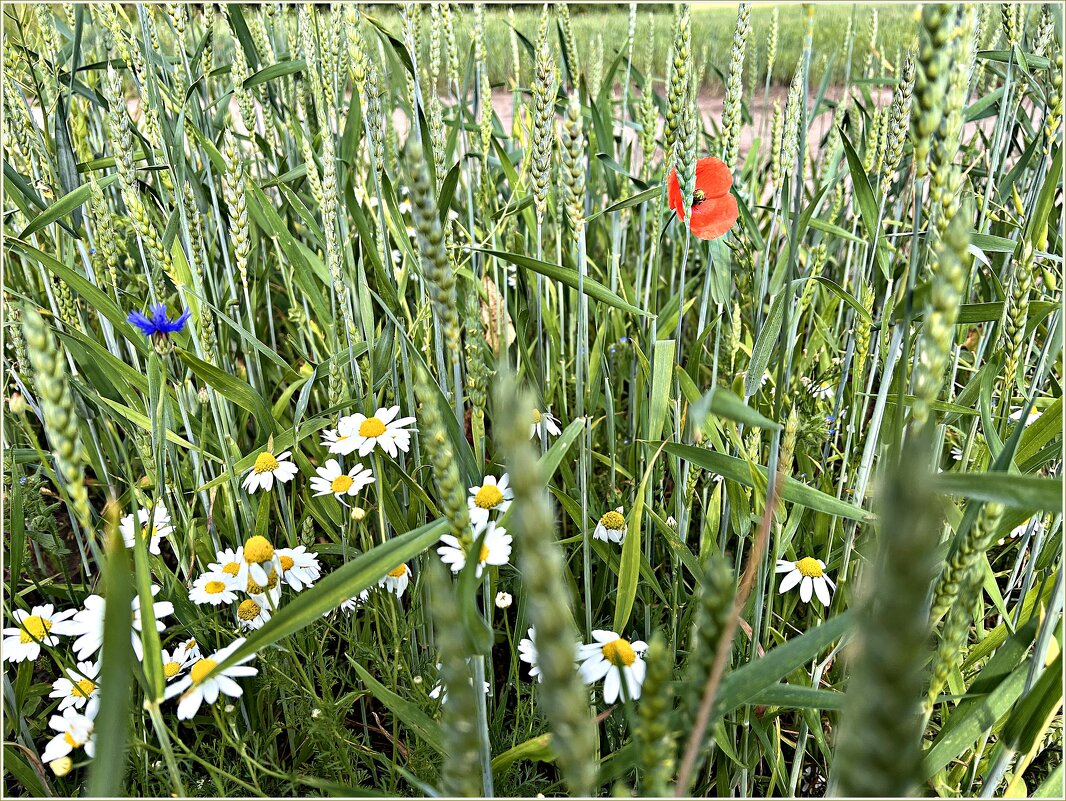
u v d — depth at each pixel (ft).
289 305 9.72
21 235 6.43
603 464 7.93
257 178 9.63
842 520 5.70
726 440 5.66
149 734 4.66
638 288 7.99
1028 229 4.25
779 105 6.07
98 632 4.47
